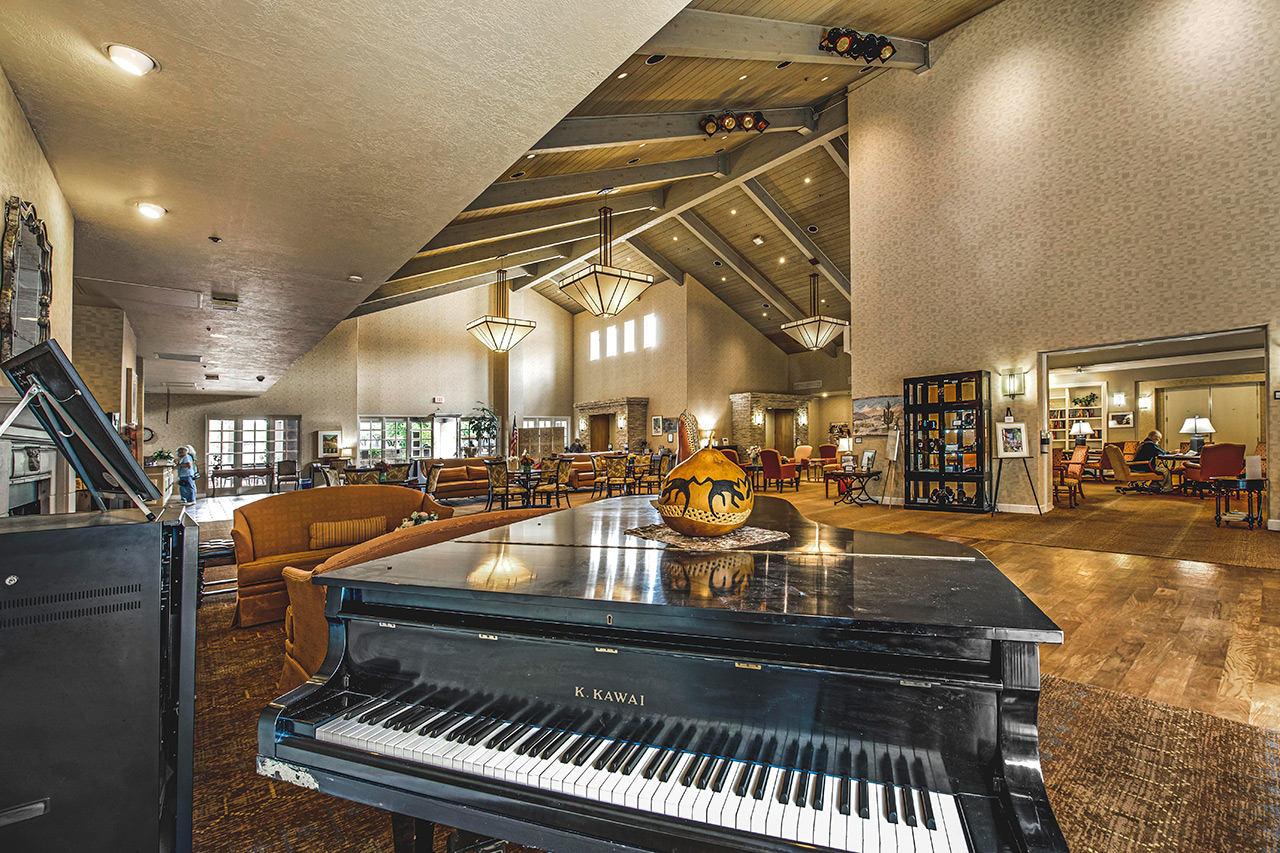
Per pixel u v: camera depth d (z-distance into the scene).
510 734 0.94
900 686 0.80
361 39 2.33
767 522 2.16
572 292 10.34
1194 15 6.24
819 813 0.75
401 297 12.39
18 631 1.07
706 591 1.04
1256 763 1.88
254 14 2.16
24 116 2.80
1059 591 3.91
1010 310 7.61
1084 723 2.15
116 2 2.07
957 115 8.06
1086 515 7.42
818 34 7.00
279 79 2.57
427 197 3.86
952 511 8.01
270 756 1.00
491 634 0.99
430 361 17.45
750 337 17.33
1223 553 4.95
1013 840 0.69
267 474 14.12
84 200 3.82
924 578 1.16
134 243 4.68
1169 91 6.39
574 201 10.36
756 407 16.28
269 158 3.31
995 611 0.89
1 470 2.16
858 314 9.28
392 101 2.77
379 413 16.62
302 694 1.05
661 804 0.78
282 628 3.31
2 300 2.48
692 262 15.21
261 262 5.21
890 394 8.88
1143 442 10.27
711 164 10.38
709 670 0.88
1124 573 4.36
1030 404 7.49
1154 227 6.48
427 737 0.96
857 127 9.17
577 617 0.98
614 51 2.44
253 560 3.50
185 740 1.30
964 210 8.02
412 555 1.44
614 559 1.38
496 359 18.61
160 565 1.23
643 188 11.41
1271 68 5.80
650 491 12.16
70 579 1.12
